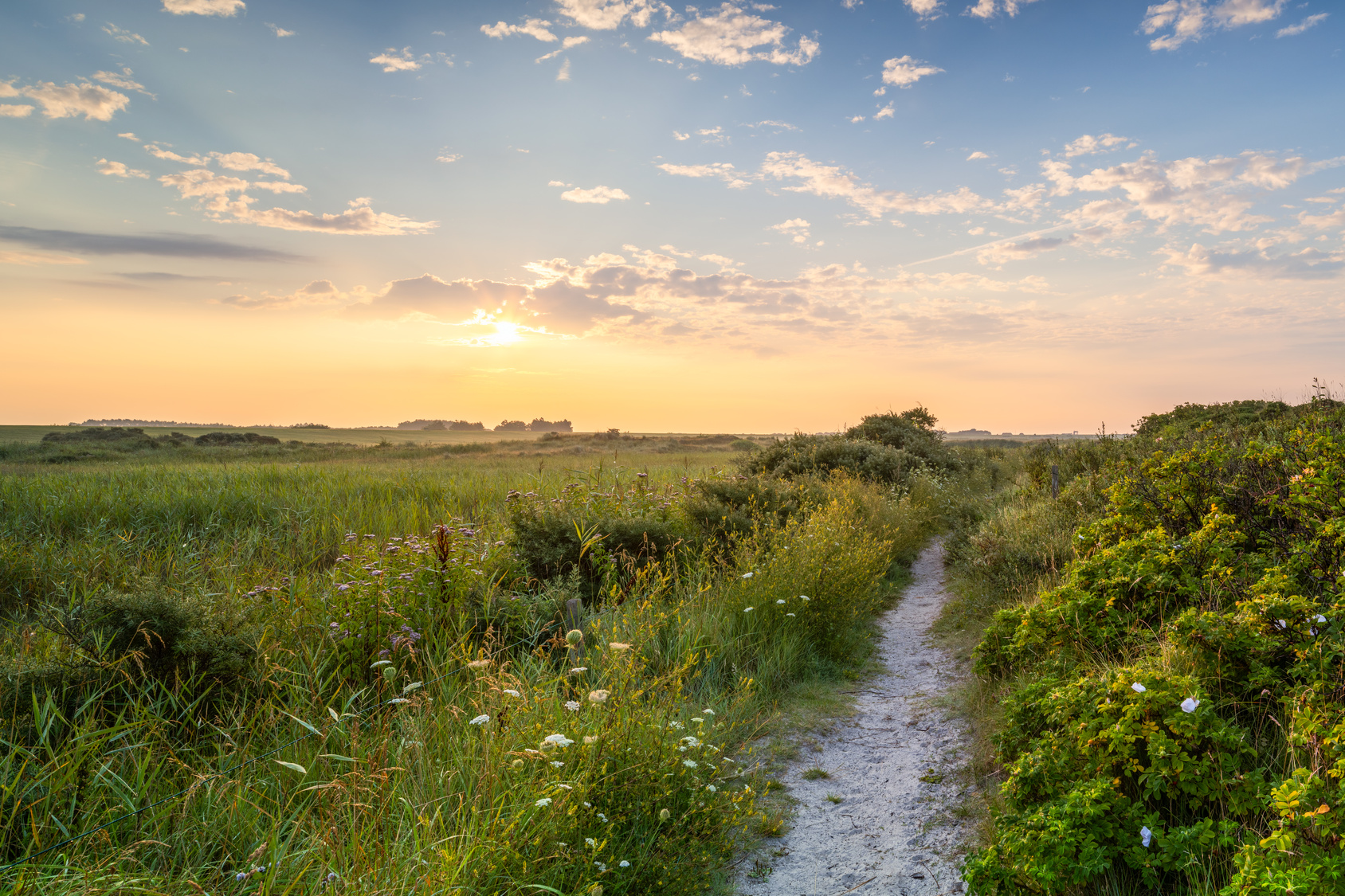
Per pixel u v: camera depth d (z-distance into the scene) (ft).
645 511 33.96
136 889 9.32
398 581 20.56
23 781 11.60
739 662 21.67
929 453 81.10
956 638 25.57
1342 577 13.25
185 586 21.09
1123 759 11.04
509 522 31.19
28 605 23.32
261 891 9.56
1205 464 21.91
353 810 11.33
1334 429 27.68
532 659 18.66
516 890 9.70
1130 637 15.61
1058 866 9.47
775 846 13.15
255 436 182.50
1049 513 32.86
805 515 37.04
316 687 16.08
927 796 14.66
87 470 64.54
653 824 12.11
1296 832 8.20
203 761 12.94
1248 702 12.03
